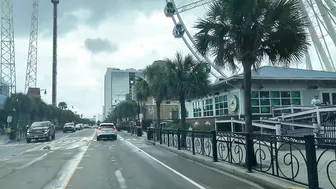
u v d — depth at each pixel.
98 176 11.34
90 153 19.67
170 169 12.84
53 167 13.86
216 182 10.02
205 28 11.83
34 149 24.00
